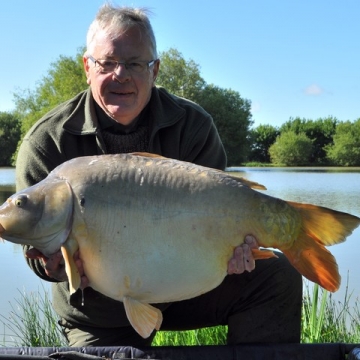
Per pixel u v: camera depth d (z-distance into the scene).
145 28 2.47
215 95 25.06
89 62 2.50
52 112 2.56
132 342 2.54
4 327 3.48
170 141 2.59
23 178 2.47
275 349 2.21
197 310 2.54
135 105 2.47
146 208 1.99
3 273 5.36
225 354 2.19
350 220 2.00
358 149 32.06
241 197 2.01
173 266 2.00
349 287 4.70
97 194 2.00
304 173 23.33
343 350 2.22
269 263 2.43
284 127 33.94
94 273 2.04
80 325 2.53
